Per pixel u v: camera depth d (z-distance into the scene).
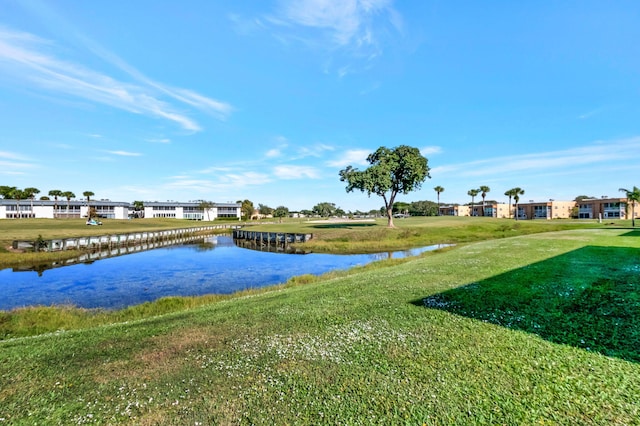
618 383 4.82
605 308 8.02
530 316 7.77
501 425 4.07
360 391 4.92
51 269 27.86
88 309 15.65
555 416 4.19
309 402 4.70
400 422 4.20
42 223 78.44
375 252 36.75
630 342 6.10
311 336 7.16
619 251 17.95
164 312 13.87
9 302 17.47
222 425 4.27
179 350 6.67
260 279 23.48
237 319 8.68
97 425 4.36
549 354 5.80
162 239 55.84
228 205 150.50
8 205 106.94
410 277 13.16
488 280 11.78
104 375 5.69
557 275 11.98
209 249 43.34
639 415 4.15
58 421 4.46
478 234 47.09
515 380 5.03
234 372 5.64
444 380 5.12
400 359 5.87
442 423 4.16
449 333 6.96
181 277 24.28
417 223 61.03
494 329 7.07
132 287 21.00
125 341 7.30
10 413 4.66
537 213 115.50
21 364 6.20
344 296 10.68
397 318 8.09
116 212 124.12
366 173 48.16
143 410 4.64
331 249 39.06
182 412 4.57
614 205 96.00
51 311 14.07
